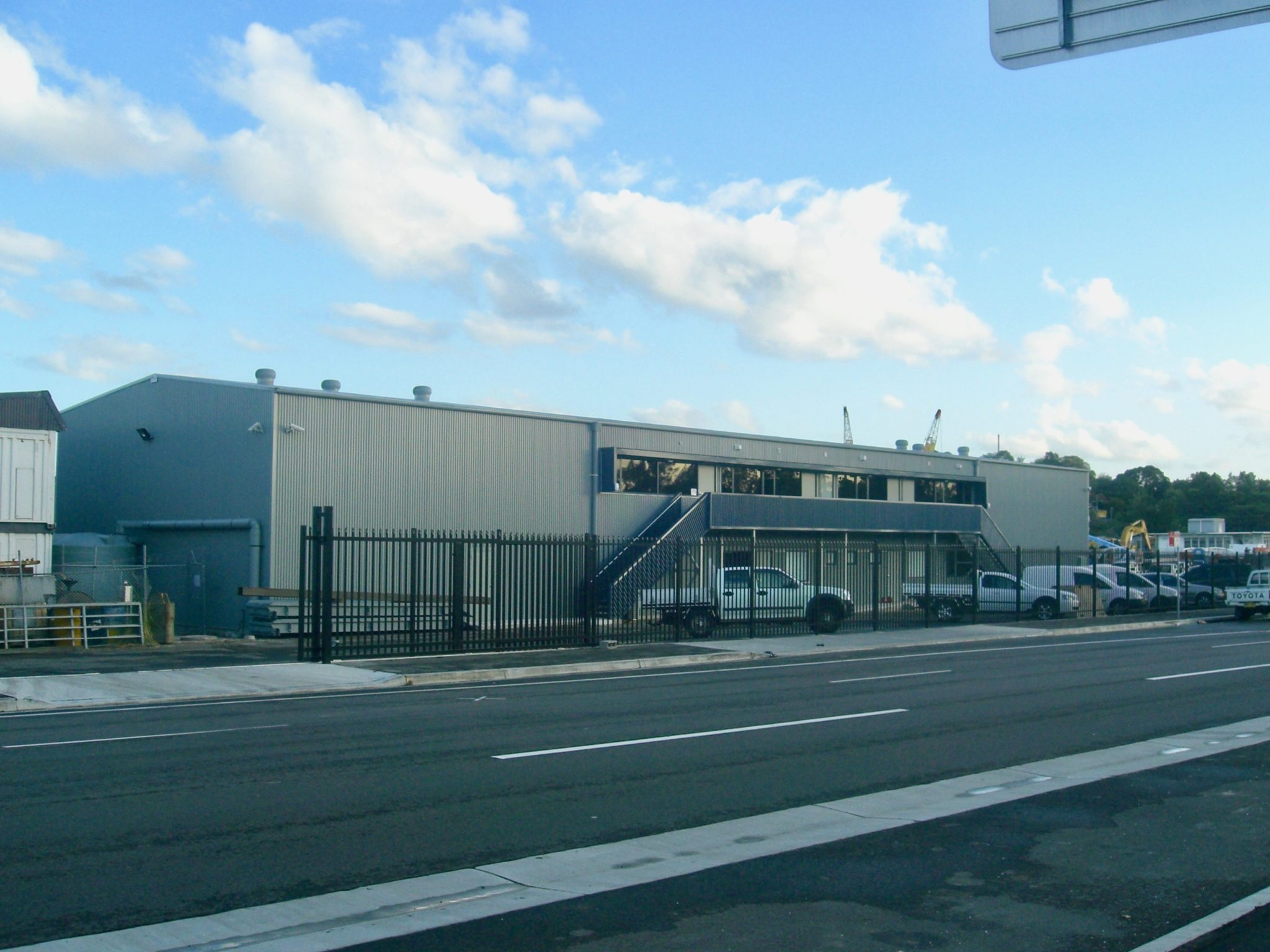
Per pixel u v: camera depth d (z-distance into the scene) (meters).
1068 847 7.44
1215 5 6.55
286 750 11.04
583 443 34.31
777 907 6.16
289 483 27.44
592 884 6.57
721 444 38.53
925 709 14.27
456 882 6.60
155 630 24.58
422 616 23.78
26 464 26.31
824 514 41.19
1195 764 10.40
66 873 6.71
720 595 26.88
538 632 23.27
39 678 17.05
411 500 29.73
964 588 32.62
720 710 14.25
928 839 7.64
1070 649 24.77
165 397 30.70
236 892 6.37
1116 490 146.25
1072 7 7.00
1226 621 36.28
